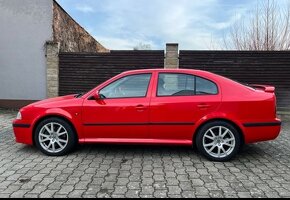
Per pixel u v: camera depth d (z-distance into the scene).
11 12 11.99
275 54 11.33
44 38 12.02
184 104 6.00
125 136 6.16
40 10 11.93
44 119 6.30
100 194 4.58
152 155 6.37
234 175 5.32
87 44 17.00
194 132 6.04
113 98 6.19
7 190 4.70
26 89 12.24
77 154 6.42
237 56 11.45
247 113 5.91
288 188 4.82
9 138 7.80
